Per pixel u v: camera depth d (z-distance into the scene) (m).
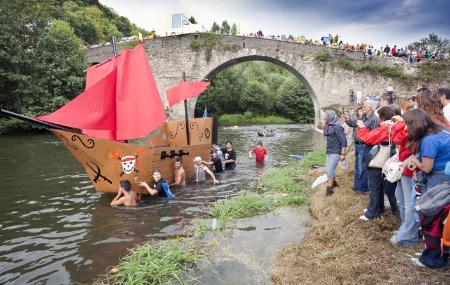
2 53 24.38
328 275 4.12
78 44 30.06
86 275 4.70
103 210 7.51
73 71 28.00
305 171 11.29
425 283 3.63
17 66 25.45
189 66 29.64
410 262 4.06
